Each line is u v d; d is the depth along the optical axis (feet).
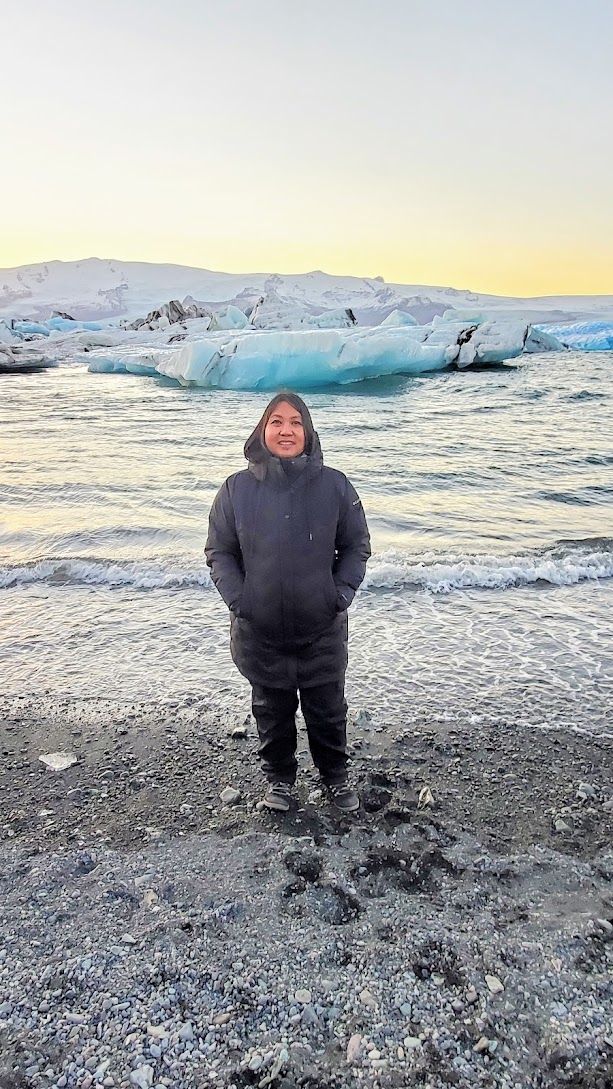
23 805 9.20
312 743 8.89
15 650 14.53
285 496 7.76
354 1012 5.87
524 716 11.50
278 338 85.30
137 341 169.27
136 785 9.62
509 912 7.06
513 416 57.11
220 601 17.33
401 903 7.19
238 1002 5.97
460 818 8.80
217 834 8.46
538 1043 5.56
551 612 16.22
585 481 31.96
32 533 23.39
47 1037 5.63
